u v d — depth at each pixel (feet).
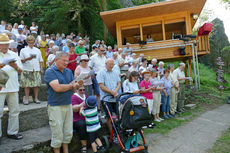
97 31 51.16
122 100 11.10
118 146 11.34
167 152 12.13
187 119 19.76
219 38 70.95
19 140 10.70
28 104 14.92
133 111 10.35
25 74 14.89
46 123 13.58
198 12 35.35
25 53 15.19
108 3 46.32
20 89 15.64
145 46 35.04
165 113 20.62
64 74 10.23
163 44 34.42
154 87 16.96
